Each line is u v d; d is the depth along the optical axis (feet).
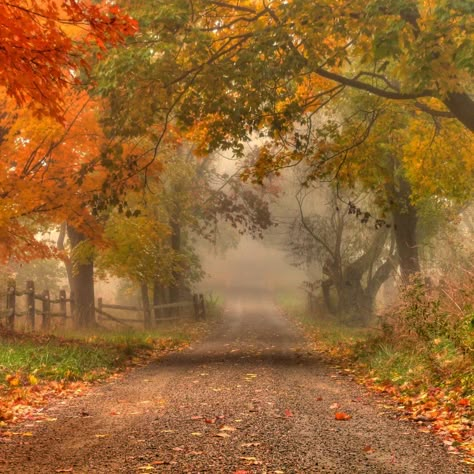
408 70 47.62
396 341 50.55
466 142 68.69
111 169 57.06
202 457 21.74
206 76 52.31
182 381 42.50
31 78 25.48
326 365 51.44
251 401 33.78
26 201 55.16
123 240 84.94
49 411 31.71
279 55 51.98
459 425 26.35
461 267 54.65
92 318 91.86
